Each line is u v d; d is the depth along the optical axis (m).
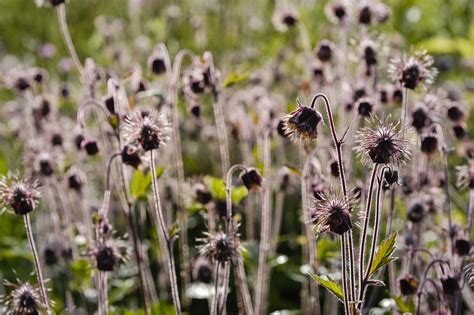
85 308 6.28
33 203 4.50
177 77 6.50
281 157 7.50
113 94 5.35
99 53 12.10
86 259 5.75
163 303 5.66
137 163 5.00
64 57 13.37
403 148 3.63
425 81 4.64
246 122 7.35
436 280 5.52
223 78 8.30
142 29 12.86
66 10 14.77
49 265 6.68
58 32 14.31
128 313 5.46
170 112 6.04
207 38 11.83
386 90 6.02
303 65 10.16
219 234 4.59
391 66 4.67
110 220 7.55
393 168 3.78
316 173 5.36
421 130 5.24
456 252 5.04
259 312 5.84
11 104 10.17
